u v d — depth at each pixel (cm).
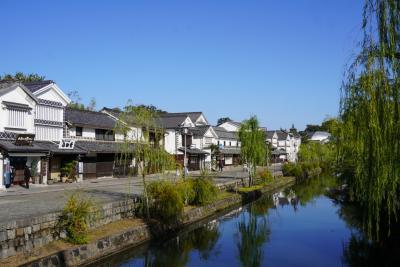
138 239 1507
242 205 2794
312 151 6562
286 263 1434
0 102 2366
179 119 4884
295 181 4781
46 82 2856
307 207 2778
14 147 2339
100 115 3722
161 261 1436
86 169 3159
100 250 1293
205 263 1425
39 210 1426
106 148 3312
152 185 1809
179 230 1859
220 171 4934
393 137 848
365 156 898
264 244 1719
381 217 1596
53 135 2897
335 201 3044
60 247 1194
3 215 1306
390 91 859
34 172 2633
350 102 962
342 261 1453
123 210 1642
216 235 1880
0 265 988
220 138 6097
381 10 867
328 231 1986
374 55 884
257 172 4169
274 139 8694
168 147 4569
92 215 1402
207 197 2228
